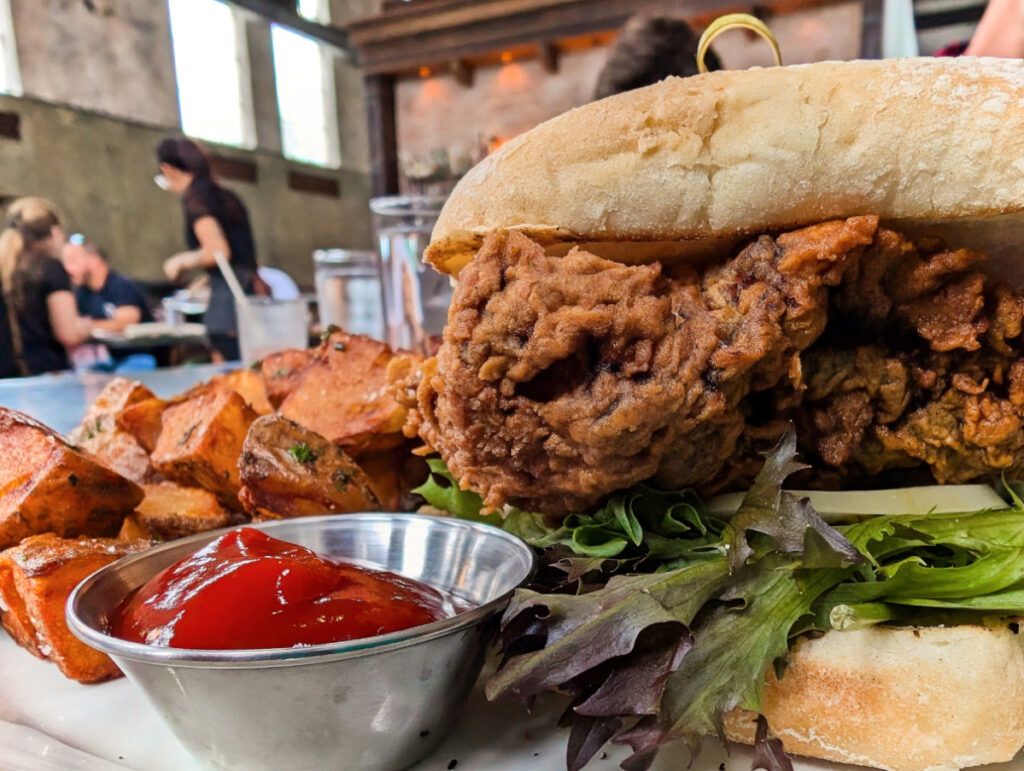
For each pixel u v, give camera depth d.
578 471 0.14
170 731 0.14
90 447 0.26
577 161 0.14
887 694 0.13
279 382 0.27
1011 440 0.14
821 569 0.13
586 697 0.13
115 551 0.17
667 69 0.46
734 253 0.15
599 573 0.15
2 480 0.19
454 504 0.19
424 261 0.17
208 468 0.22
